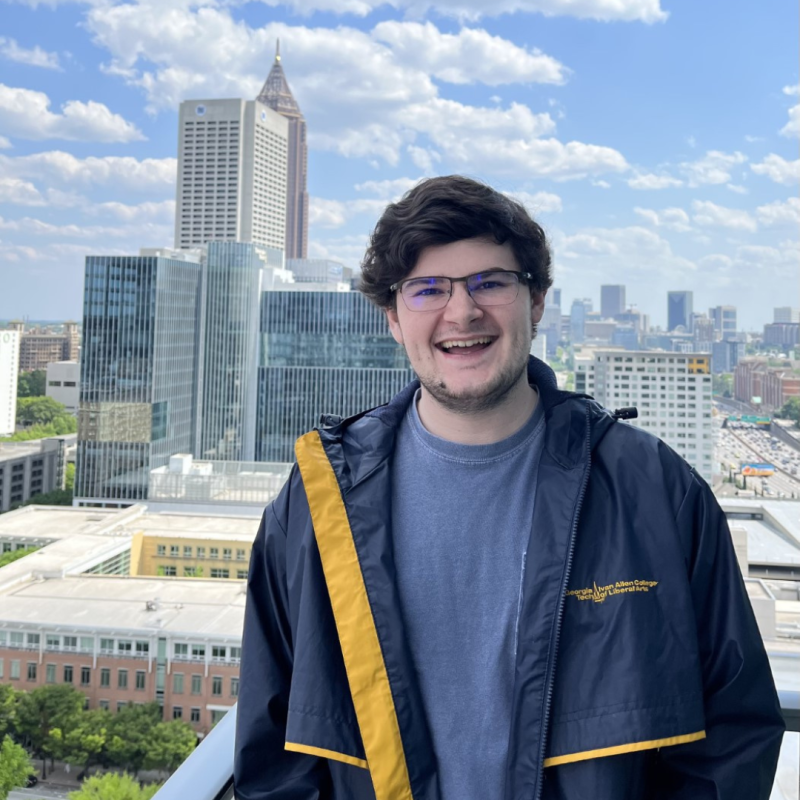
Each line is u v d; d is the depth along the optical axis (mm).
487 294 1197
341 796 1169
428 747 1137
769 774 1120
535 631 1113
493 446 1247
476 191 1192
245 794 1263
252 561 1345
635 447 1220
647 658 1071
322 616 1212
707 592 1165
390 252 1236
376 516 1240
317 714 1160
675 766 1151
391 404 1371
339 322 52719
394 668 1153
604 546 1151
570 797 1062
